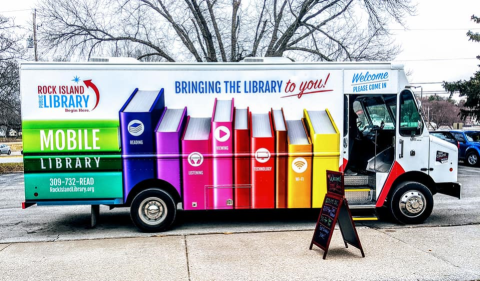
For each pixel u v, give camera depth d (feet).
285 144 19.95
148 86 20.38
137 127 19.49
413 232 19.45
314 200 20.16
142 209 19.95
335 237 18.56
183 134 19.95
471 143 54.24
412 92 21.17
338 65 21.01
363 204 21.01
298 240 18.21
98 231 20.99
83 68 19.76
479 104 67.92
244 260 15.47
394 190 21.04
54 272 14.55
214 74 20.66
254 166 19.94
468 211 25.05
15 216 25.49
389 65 21.11
